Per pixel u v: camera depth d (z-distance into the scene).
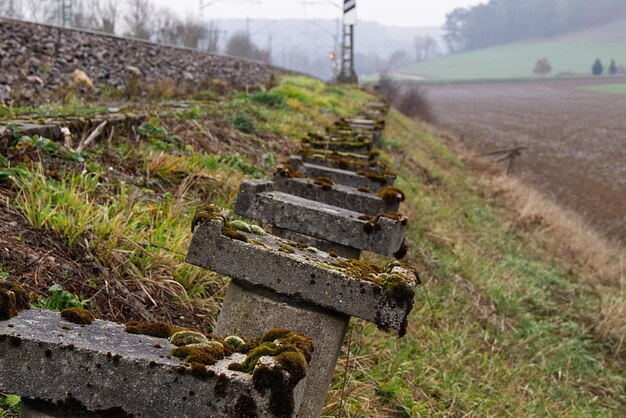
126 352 1.82
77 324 1.97
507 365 6.91
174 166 6.22
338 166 5.59
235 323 2.75
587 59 179.88
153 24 47.84
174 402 1.77
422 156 17.16
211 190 6.23
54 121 6.10
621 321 9.77
